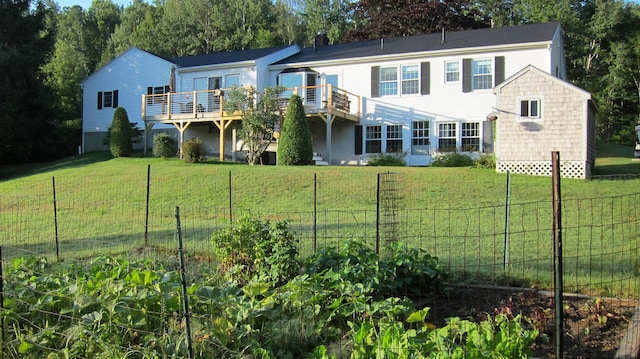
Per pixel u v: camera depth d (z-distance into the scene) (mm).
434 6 40250
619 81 39969
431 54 23219
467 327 4207
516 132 18016
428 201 13539
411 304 5102
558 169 3816
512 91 18094
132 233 10914
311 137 23297
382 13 42844
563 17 42062
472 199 13664
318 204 14047
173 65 28359
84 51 59500
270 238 6473
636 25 43656
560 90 17453
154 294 4863
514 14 46375
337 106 23266
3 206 15500
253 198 15047
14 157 30453
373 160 22594
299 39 57938
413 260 5965
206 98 27156
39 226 12172
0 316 4617
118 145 25594
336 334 4715
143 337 4484
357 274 5543
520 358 3783
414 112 23672
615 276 6434
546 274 6609
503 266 7004
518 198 13688
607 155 25875
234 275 6512
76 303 4801
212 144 27375
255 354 4219
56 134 31859
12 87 28156
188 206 14445
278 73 26453
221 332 4336
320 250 6391
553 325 4824
